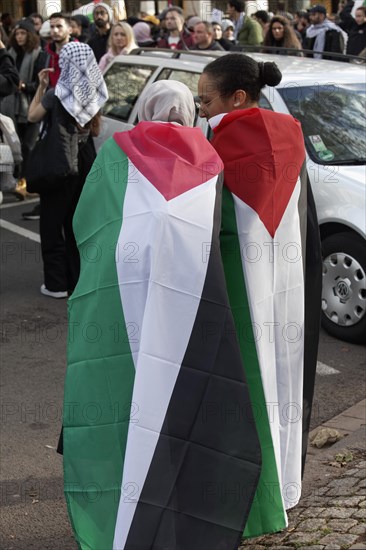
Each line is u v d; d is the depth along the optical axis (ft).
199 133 9.55
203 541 9.03
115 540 9.04
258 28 39.29
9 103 33.01
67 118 20.42
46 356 18.67
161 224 8.87
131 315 9.14
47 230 22.08
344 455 13.48
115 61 26.66
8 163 21.90
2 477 13.44
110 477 9.30
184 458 8.96
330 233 19.58
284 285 10.03
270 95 20.97
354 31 38.99
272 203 9.71
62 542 11.57
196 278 8.92
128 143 9.55
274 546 10.67
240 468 9.07
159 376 8.90
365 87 21.90
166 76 24.02
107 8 35.17
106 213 9.44
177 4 51.57
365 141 20.56
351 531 10.82
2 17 48.49
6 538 11.67
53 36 25.00
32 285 23.68
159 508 8.93
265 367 9.93
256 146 9.59
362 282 18.76
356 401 16.26
